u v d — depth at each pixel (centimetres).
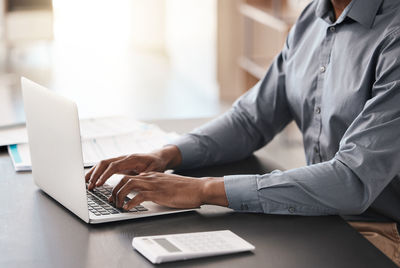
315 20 157
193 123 181
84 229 108
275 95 162
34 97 122
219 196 117
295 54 158
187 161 145
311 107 150
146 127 171
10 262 96
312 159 153
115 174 135
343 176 116
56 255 98
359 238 106
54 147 117
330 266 96
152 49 757
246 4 448
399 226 143
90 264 95
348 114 136
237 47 509
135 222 112
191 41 582
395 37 125
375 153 115
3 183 133
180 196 116
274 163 152
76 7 834
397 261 140
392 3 133
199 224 112
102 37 791
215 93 520
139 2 748
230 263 96
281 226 111
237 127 155
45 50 691
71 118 106
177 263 95
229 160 153
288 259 98
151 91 550
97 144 155
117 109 488
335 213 117
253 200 117
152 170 134
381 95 119
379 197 140
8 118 448
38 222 112
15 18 529
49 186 123
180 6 623
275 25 373
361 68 134
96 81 579
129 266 94
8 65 598
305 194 116
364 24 135
